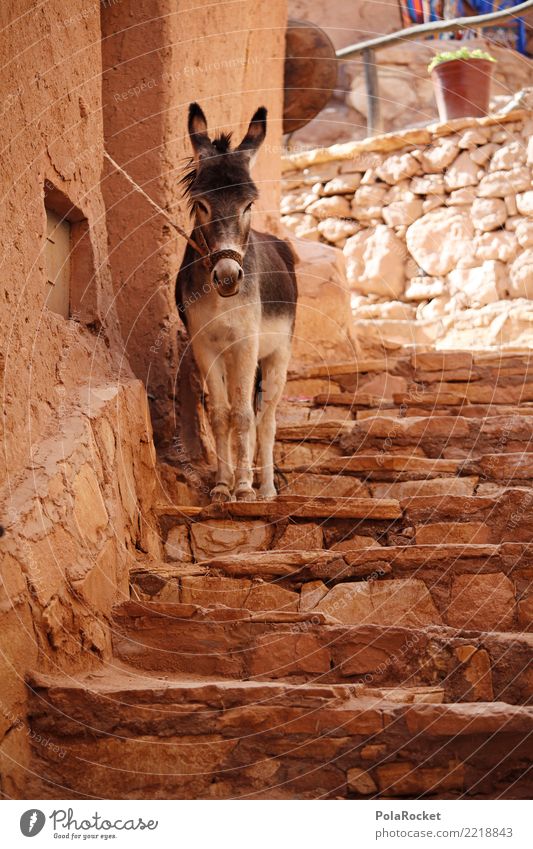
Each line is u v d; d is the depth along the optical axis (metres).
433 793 3.21
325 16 13.89
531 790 3.18
